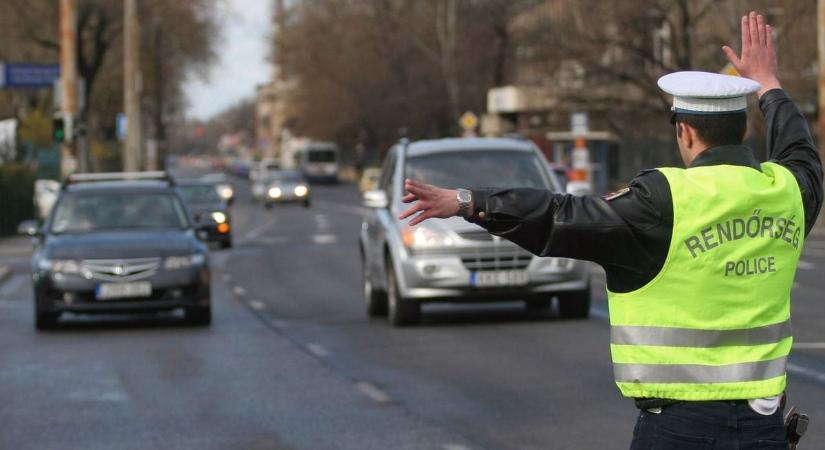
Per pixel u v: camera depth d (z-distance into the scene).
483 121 110.75
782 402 7.79
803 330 26.42
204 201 63.56
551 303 32.03
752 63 8.85
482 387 20.06
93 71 107.00
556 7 97.06
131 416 18.31
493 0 114.50
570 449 15.31
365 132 174.75
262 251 60.25
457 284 27.45
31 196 84.88
